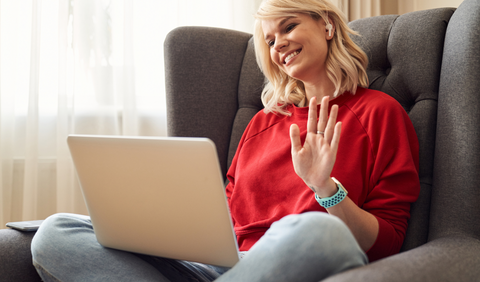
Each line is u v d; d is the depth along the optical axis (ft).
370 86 3.84
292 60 3.56
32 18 5.78
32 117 5.79
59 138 5.83
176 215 2.26
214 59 4.54
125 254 2.69
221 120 4.50
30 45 5.92
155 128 6.30
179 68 4.47
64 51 5.84
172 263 2.84
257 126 3.98
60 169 5.84
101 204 2.51
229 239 2.19
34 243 2.75
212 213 2.16
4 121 5.86
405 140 3.07
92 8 5.97
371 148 3.11
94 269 2.59
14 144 5.98
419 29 3.53
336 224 1.78
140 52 6.18
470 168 2.76
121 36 6.08
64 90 5.83
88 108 6.01
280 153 3.44
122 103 6.03
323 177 2.45
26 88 6.06
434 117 3.33
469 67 2.89
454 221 2.77
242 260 1.86
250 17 6.28
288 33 3.58
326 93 3.69
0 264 2.82
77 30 5.92
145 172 2.25
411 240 3.03
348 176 3.02
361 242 2.64
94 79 5.97
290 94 3.95
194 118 4.42
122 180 2.35
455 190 2.83
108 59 6.00
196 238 2.28
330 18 3.60
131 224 2.46
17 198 6.05
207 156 2.05
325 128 2.55
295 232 1.75
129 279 2.53
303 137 3.47
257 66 4.57
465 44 2.95
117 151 2.30
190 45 4.50
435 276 1.83
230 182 3.97
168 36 4.57
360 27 4.02
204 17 6.26
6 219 5.86
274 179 3.37
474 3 3.01
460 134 2.87
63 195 5.84
